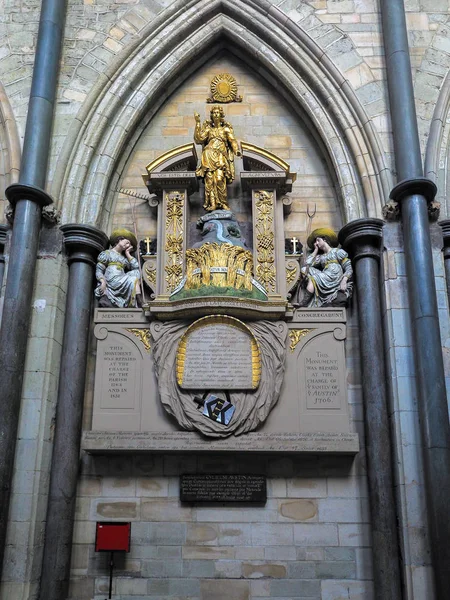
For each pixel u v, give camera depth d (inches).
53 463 277.3
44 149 307.9
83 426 300.0
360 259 302.5
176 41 347.3
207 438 281.0
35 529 262.4
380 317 293.0
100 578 279.0
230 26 350.9
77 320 297.7
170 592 277.0
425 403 256.7
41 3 343.3
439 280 287.0
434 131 314.7
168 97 358.9
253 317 299.0
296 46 339.6
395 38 316.8
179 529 285.4
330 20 342.0
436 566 238.4
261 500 286.5
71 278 305.0
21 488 265.0
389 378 280.7
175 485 291.7
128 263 320.2
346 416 285.7
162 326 298.8
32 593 256.4
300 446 278.4
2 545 251.0
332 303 306.3
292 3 346.3
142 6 350.3
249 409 283.4
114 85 335.0
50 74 320.5
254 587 276.8
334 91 328.5
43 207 303.0
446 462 247.4
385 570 256.7
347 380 303.0
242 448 278.8
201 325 296.0
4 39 344.5
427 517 252.8
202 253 305.1
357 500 286.7
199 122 337.1
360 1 346.0
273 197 327.6
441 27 339.0
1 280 297.3
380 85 326.6
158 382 290.4
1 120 328.8
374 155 312.0
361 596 273.6
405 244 286.5
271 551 281.6
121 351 298.4
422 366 262.1
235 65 360.8
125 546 270.4
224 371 288.7
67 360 291.1
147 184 331.6
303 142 350.3
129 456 295.9
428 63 331.9
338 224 334.6
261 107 357.1
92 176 323.6
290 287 315.9
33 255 291.3
